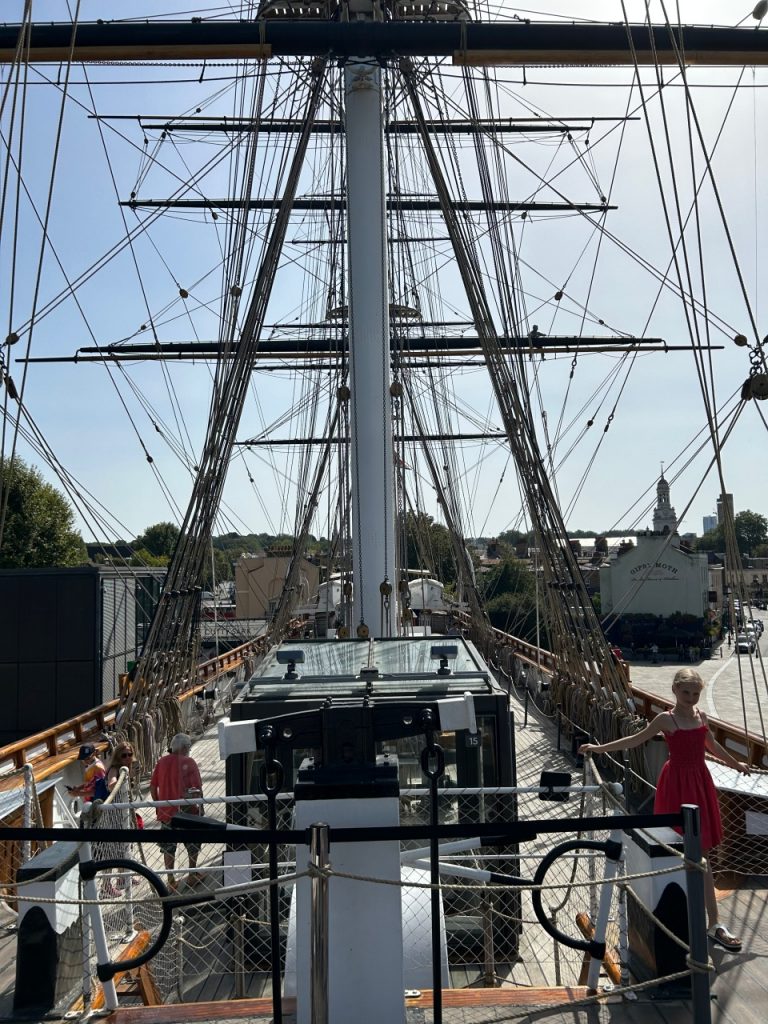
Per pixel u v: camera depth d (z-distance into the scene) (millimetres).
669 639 54875
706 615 55750
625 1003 4410
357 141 13289
